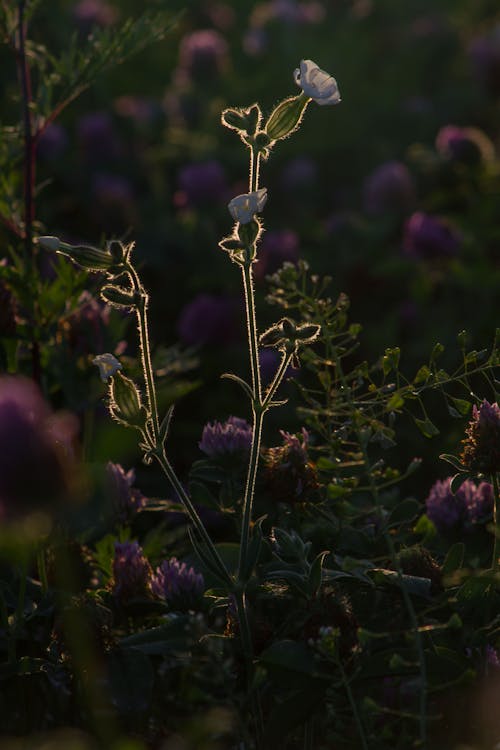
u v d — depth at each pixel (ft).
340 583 3.05
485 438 2.97
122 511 3.28
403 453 4.64
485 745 2.90
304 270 3.13
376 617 3.05
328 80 2.76
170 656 2.99
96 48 3.75
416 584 2.93
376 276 6.30
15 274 3.52
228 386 5.58
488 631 2.93
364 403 3.00
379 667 2.84
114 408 2.79
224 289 6.43
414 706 3.03
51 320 3.53
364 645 2.81
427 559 3.03
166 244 6.76
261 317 5.93
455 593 2.99
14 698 3.07
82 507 2.61
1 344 3.51
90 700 2.93
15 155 3.85
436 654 2.87
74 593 3.05
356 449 3.76
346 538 3.18
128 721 3.01
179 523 4.06
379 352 5.57
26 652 3.14
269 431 4.67
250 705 2.93
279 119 2.76
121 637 3.08
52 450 2.41
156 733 3.00
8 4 3.73
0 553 2.96
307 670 2.81
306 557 3.01
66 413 3.49
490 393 5.03
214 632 3.02
